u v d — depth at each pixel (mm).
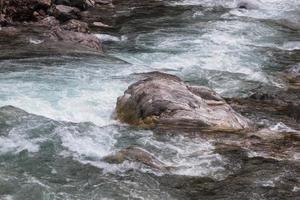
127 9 56719
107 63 36875
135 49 42406
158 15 53969
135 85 29281
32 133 24859
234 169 22859
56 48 39531
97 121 27703
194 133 26141
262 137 26438
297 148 25312
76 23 47188
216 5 58844
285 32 48531
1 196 19906
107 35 46375
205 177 22125
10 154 23016
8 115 26375
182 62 39188
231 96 33156
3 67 34500
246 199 20484
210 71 37250
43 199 19844
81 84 32188
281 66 39312
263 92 33656
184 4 59344
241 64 39250
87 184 21047
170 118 26953
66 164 22500
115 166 22484
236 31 47875
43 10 49938
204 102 28500
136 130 26203
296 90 34594
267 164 23375
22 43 40656
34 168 22062
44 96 30094
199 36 46000
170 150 24266
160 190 20969
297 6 59375
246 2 57750
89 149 23875
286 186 21469
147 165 22656
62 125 25828
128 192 20625
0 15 46469
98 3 57969
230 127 27000
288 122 29141
